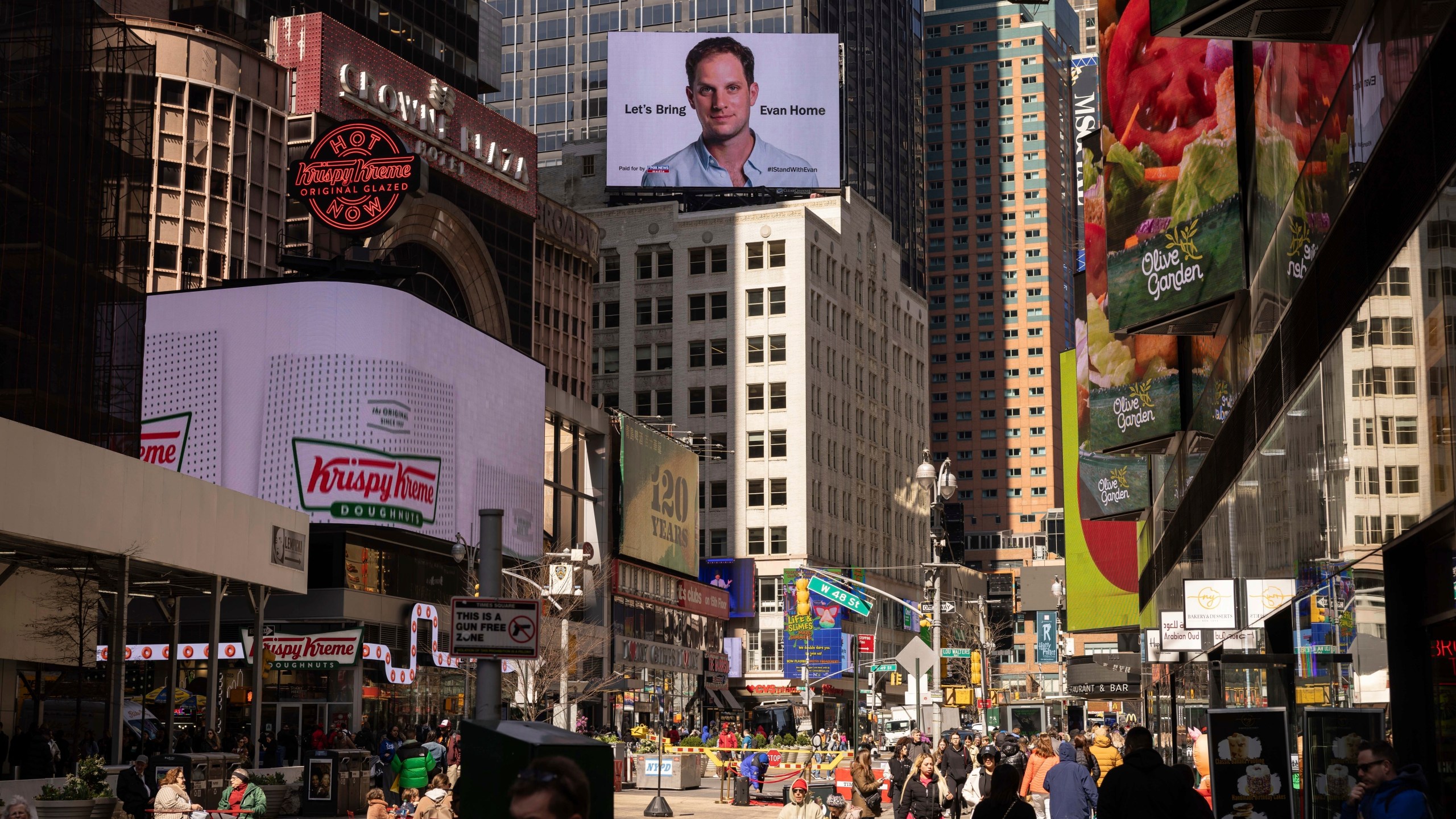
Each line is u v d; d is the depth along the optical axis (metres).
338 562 61.47
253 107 71.69
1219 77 26.61
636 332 129.25
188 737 41.19
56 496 31.66
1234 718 15.26
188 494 38.09
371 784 38.69
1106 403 38.69
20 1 56.09
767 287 126.19
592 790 6.94
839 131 134.62
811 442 124.88
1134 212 29.39
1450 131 12.14
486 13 107.12
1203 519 33.16
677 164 133.38
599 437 91.56
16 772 31.97
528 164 93.81
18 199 54.53
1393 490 14.88
